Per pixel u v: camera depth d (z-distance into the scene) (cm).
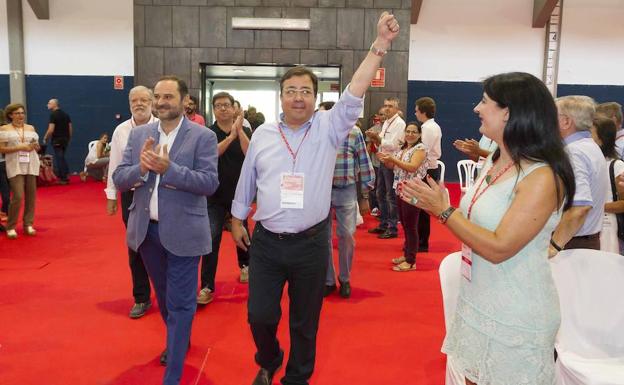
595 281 220
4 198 650
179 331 251
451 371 204
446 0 1159
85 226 658
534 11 1138
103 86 1177
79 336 324
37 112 1179
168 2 914
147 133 266
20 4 1148
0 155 630
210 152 262
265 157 237
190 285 256
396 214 615
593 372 192
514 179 157
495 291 158
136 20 915
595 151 247
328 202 238
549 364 158
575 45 1152
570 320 222
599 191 252
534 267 157
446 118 1184
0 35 1155
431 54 1172
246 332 333
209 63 925
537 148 153
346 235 398
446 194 159
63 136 1059
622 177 269
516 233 147
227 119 383
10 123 597
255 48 923
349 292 407
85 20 1165
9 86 1166
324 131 234
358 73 225
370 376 280
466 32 1163
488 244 149
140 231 256
